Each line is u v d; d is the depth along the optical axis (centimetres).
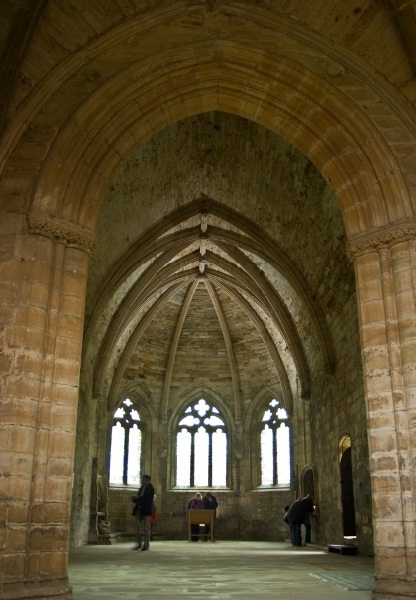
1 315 882
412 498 843
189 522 2364
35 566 796
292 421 2573
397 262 942
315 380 2103
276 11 1041
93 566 1206
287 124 1089
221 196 1922
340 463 1748
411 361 890
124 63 1028
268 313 2353
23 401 840
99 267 1802
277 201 1744
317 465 2083
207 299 2770
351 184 1020
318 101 1041
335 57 1037
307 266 1847
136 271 2153
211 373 2886
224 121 1571
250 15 1047
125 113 1030
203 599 758
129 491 2659
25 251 915
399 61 1010
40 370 871
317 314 1891
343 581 955
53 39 991
